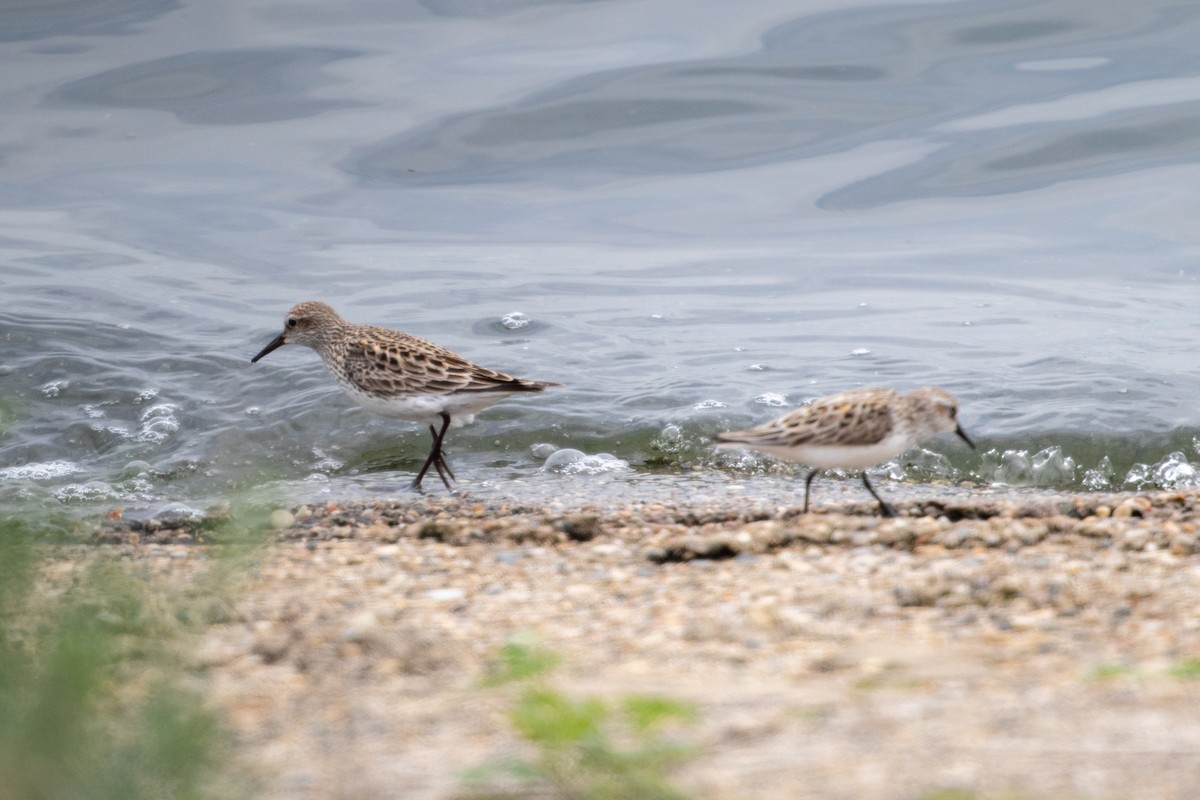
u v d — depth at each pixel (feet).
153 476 46.09
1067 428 46.47
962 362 53.01
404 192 76.48
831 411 33.88
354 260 67.10
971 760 15.75
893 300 61.57
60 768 16.19
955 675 19.74
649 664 21.09
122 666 21.75
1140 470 44.62
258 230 71.05
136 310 59.41
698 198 75.51
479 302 61.31
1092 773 15.21
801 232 71.77
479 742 17.63
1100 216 71.92
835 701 18.44
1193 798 14.47
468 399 42.78
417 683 20.63
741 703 18.60
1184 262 66.03
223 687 20.65
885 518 33.19
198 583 27.58
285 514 36.73
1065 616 23.29
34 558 29.01
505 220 73.20
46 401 51.44
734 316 59.62
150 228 70.95
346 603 26.27
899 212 73.87
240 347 55.67
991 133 79.05
